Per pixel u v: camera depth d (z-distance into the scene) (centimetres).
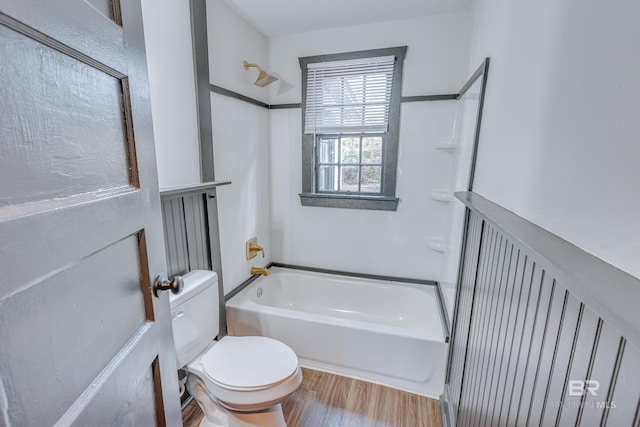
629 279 42
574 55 60
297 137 245
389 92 217
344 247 254
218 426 140
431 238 228
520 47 91
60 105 42
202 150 164
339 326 178
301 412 156
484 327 104
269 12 194
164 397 75
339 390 172
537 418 61
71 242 43
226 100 189
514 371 74
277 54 236
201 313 146
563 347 53
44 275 38
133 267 62
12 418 34
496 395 86
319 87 231
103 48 51
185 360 136
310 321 183
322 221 254
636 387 37
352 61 219
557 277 48
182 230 154
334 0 179
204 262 172
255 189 233
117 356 55
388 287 233
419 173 222
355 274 253
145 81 66
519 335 73
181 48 154
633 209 42
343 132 235
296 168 251
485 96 131
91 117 49
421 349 167
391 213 236
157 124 152
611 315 35
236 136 203
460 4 185
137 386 62
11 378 33
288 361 135
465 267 144
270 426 127
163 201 140
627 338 33
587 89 55
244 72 207
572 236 58
